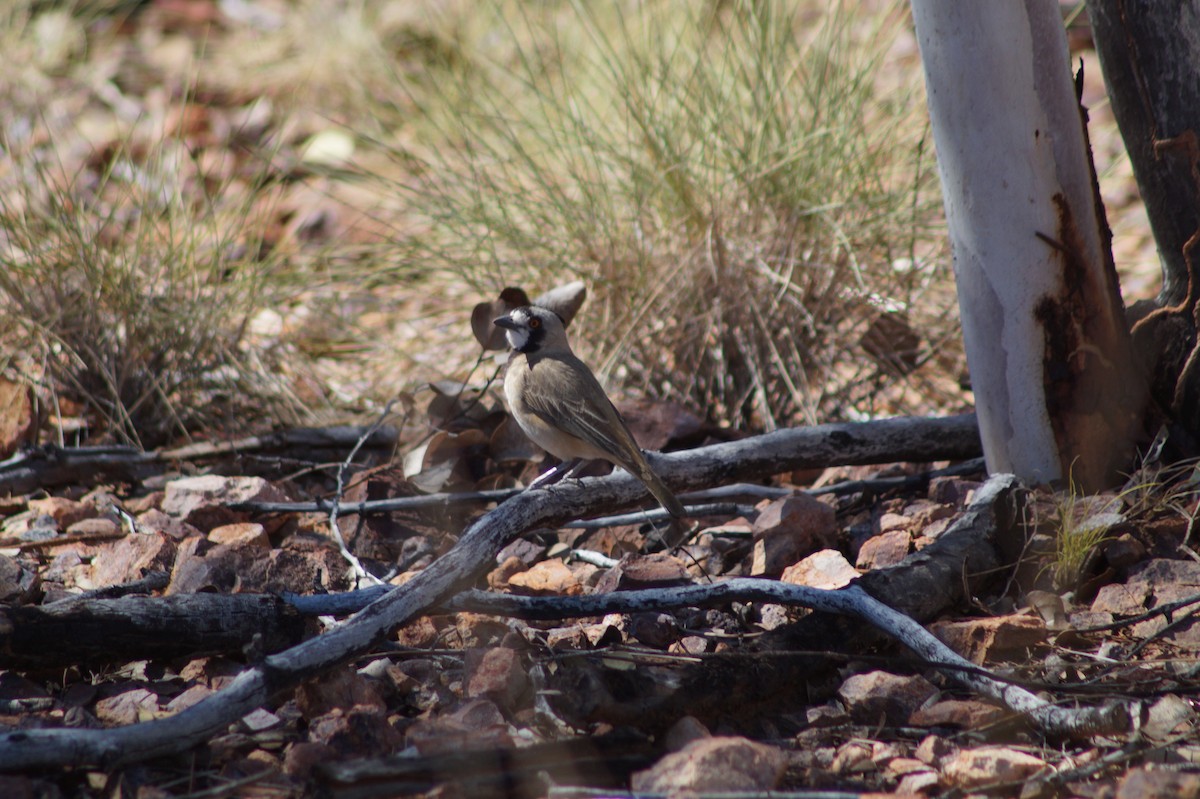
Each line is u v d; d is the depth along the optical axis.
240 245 14.84
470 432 10.83
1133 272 15.60
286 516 10.35
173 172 14.85
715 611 8.59
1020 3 8.56
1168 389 9.70
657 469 9.61
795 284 12.34
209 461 11.68
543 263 12.74
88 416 12.47
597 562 9.64
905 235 12.73
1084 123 9.14
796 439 10.12
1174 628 7.65
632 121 13.04
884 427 10.30
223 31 22.62
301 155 16.98
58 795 6.09
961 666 7.07
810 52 13.41
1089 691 7.10
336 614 7.84
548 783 6.18
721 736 6.90
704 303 12.27
